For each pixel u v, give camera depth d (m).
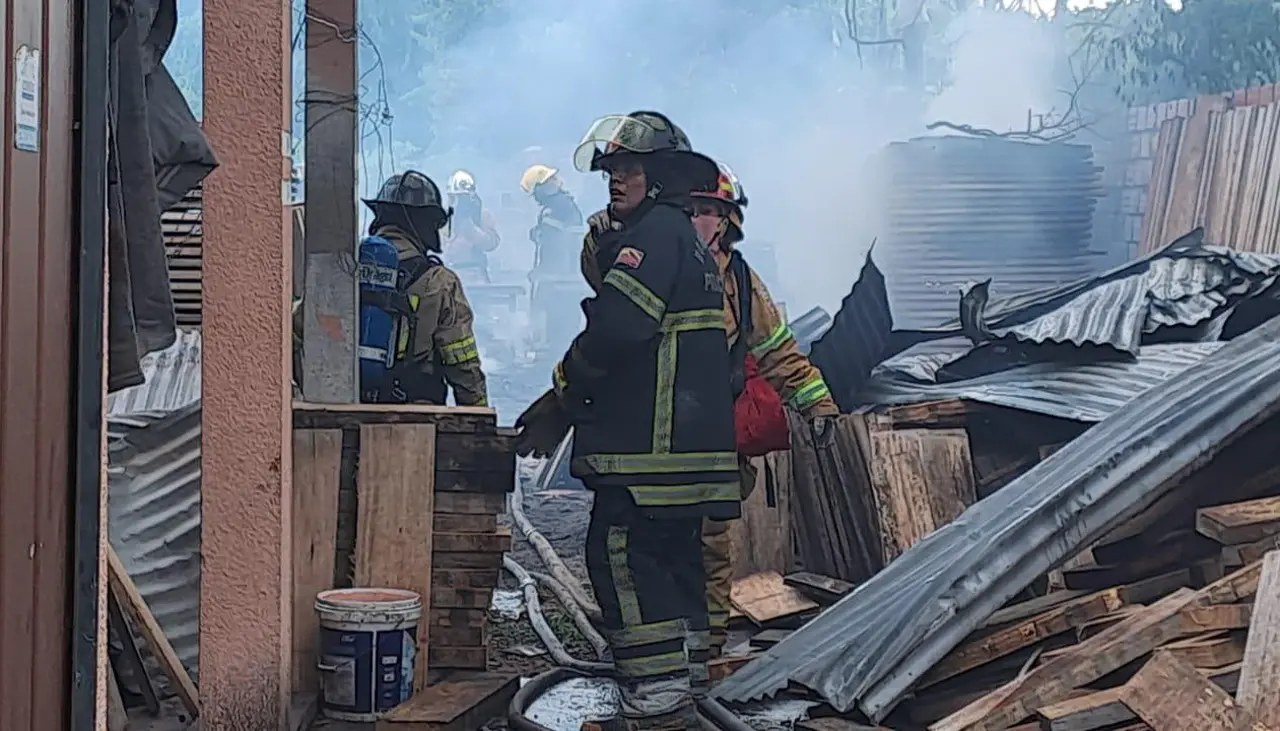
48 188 1.97
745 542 6.69
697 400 4.21
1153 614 4.06
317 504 4.86
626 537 4.27
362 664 4.46
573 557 8.13
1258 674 3.56
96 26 2.08
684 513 4.19
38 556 1.97
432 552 4.89
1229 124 11.44
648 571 4.27
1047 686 3.85
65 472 2.06
